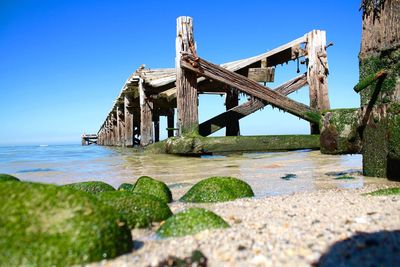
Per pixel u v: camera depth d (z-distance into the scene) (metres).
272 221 3.12
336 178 5.86
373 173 5.60
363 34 5.55
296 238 2.56
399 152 4.93
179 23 10.21
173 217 3.02
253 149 10.47
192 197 4.51
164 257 2.37
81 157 13.59
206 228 2.88
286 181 5.77
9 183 2.55
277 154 10.20
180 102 10.09
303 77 11.92
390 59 5.02
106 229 2.44
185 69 10.13
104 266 2.26
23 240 2.23
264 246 2.43
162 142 11.41
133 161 9.95
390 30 5.00
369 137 5.60
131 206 3.38
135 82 15.59
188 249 2.48
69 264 2.24
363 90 5.62
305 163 8.02
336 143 7.54
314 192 4.68
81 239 2.31
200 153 10.10
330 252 2.25
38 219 2.34
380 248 2.26
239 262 2.19
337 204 3.73
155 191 4.49
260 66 11.84
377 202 3.74
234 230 2.85
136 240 2.86
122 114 22.44
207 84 13.38
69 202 2.47
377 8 5.23
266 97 10.80
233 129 13.84
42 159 12.90
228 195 4.41
